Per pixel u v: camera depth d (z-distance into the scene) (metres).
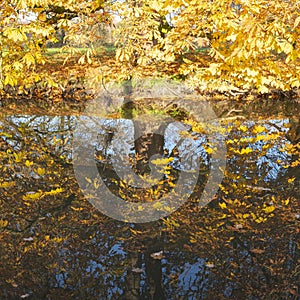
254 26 3.77
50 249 3.00
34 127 7.60
